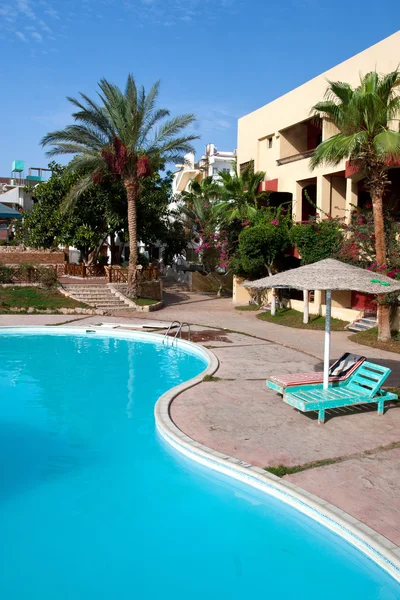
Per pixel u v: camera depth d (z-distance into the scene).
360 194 22.77
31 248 34.38
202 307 26.39
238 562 5.08
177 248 38.84
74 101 22.70
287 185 24.81
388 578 4.77
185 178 48.41
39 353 15.55
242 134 28.86
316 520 5.66
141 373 13.18
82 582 4.79
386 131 13.84
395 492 6.04
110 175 27.11
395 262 16.81
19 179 64.50
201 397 10.15
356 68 19.75
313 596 4.59
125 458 7.60
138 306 24.14
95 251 33.50
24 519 5.88
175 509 6.09
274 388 9.38
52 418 9.55
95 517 5.92
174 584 4.75
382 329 16.23
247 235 22.69
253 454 7.20
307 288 8.05
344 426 8.45
